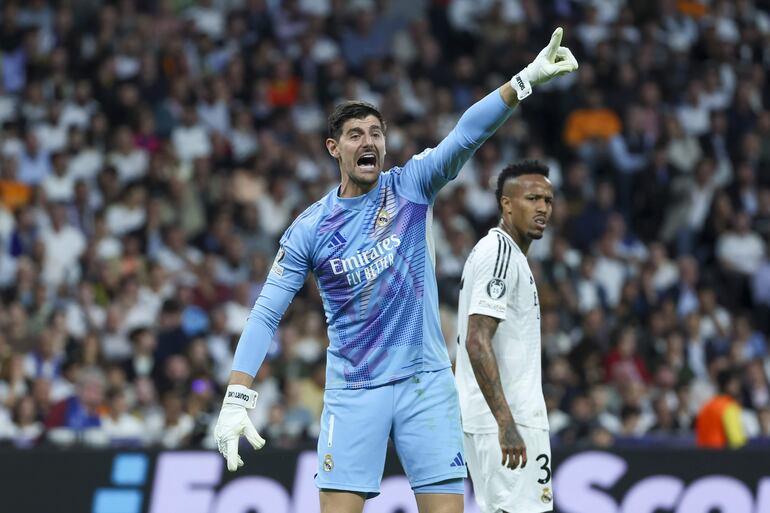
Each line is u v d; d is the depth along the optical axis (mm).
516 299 20438
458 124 17719
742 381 43688
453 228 49094
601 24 65750
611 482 28203
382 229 17828
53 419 35594
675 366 44312
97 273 46156
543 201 20656
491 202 53781
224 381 40781
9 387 38062
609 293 50469
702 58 65875
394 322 17781
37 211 48688
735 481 28375
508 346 20391
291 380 37406
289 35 62031
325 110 57625
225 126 56094
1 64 57469
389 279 17766
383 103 57062
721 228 55031
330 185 52000
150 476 28203
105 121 54281
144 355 40875
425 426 17688
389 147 53875
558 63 17266
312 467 28391
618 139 58000
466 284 20766
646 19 66562
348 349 17969
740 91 61625
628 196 57250
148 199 50312
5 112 54656
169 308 41719
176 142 54375
